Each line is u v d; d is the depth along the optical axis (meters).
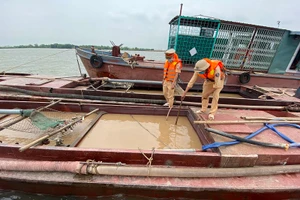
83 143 3.48
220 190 2.44
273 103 5.75
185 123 4.54
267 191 2.47
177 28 8.16
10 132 3.71
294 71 9.88
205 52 8.59
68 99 5.00
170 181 2.49
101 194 2.57
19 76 7.49
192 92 8.70
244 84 8.77
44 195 2.64
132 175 2.52
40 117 3.61
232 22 8.07
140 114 4.85
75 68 21.98
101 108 4.76
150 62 10.24
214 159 2.67
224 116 4.15
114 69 8.38
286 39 8.97
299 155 2.79
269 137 3.26
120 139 3.72
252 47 8.84
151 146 3.55
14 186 2.60
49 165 2.48
